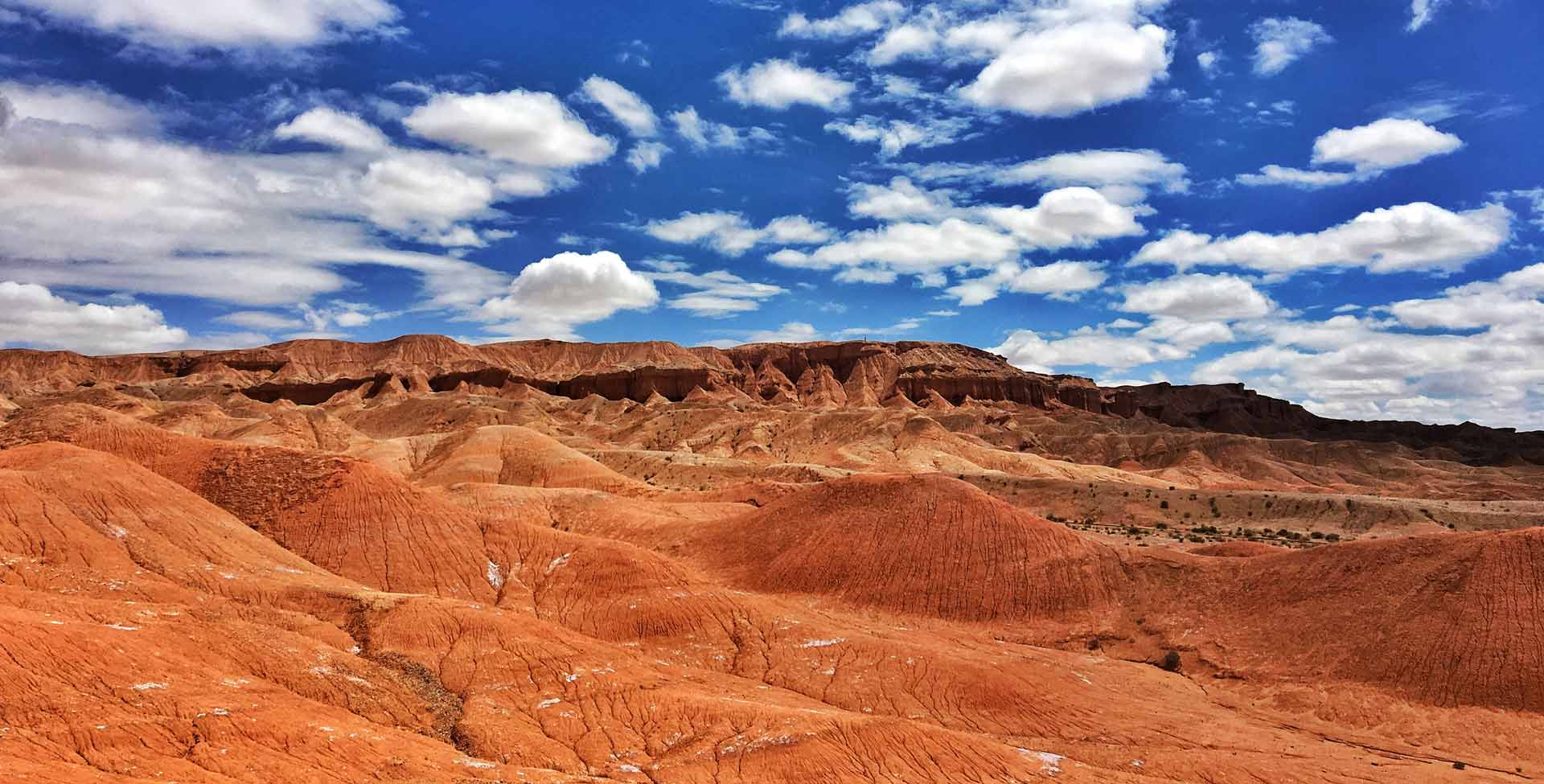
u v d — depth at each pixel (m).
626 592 99.94
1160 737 78.31
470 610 83.56
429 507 111.12
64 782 47.28
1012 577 110.06
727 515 144.12
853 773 65.44
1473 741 76.81
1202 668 94.75
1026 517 117.62
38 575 76.06
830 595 112.69
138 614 69.75
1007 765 69.00
